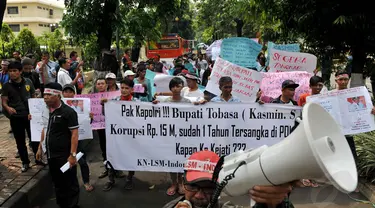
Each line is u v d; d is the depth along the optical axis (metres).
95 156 7.46
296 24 8.22
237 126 5.00
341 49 8.19
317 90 5.39
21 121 5.89
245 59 8.20
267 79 6.73
